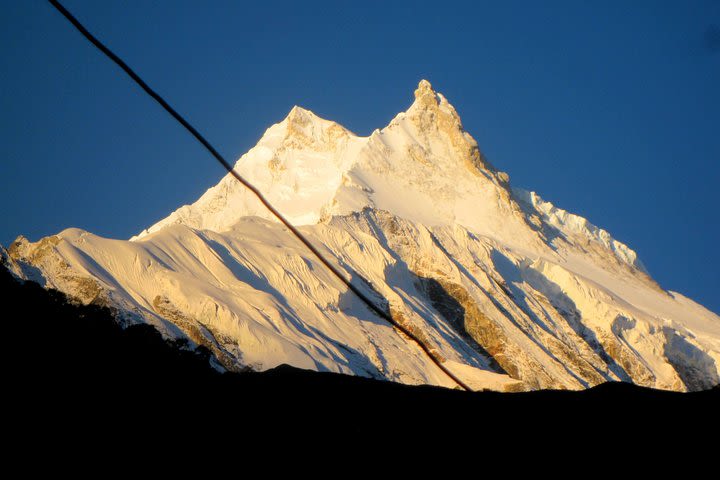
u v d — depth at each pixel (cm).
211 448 8362
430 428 8994
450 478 8262
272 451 8456
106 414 8525
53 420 8200
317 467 8300
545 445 8675
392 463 8438
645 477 8206
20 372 8838
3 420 8006
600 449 8600
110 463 7888
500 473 8338
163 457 8100
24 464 7575
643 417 9062
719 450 8494
